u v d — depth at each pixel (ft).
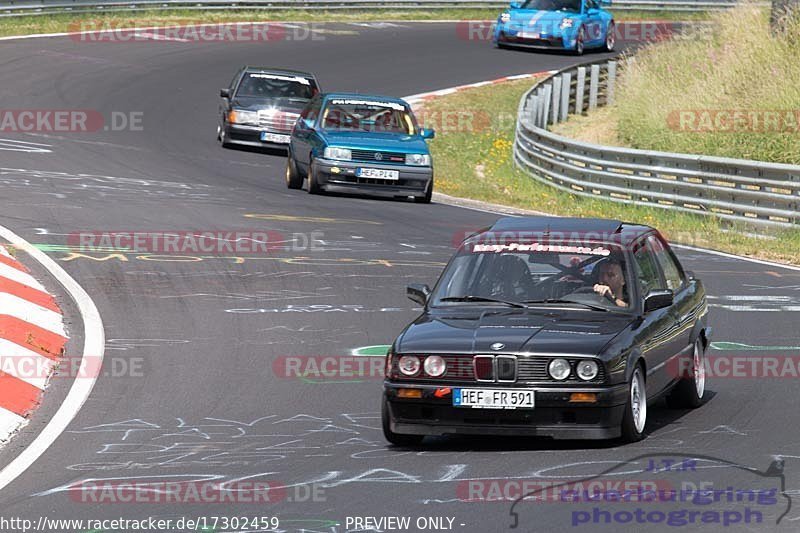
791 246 185.68
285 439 87.45
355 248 164.96
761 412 94.68
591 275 92.43
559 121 329.31
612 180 232.12
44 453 83.71
